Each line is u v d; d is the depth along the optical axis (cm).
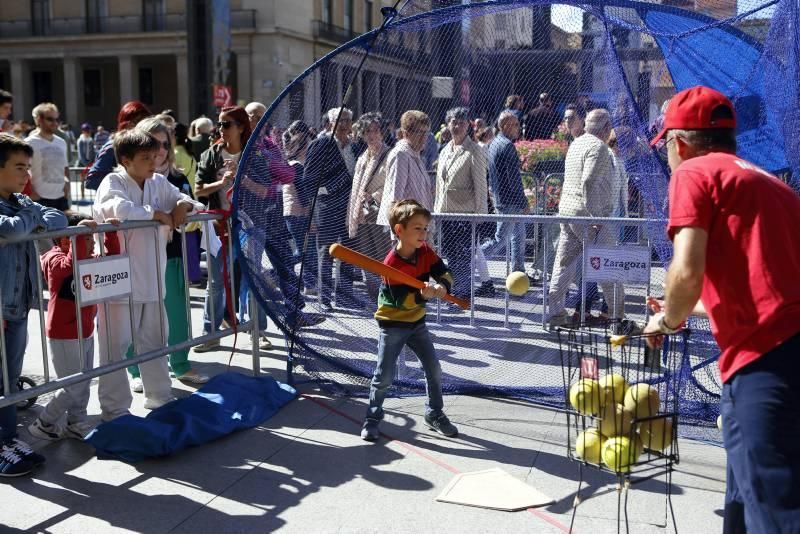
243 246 538
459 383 537
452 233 600
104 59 4653
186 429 432
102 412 470
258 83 3931
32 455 402
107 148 557
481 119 585
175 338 554
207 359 621
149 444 416
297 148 541
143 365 497
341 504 370
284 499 376
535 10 536
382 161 564
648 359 369
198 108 2603
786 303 241
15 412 407
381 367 447
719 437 451
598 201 595
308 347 548
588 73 547
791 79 429
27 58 4575
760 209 247
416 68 548
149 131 522
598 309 616
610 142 590
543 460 421
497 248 618
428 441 450
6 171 390
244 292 659
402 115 556
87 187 555
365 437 449
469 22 544
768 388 240
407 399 526
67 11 4506
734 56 449
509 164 595
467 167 594
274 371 588
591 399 309
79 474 402
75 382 426
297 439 452
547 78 557
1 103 775
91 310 456
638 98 486
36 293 409
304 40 4081
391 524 350
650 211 481
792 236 249
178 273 548
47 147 784
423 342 454
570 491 383
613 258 532
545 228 617
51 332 443
